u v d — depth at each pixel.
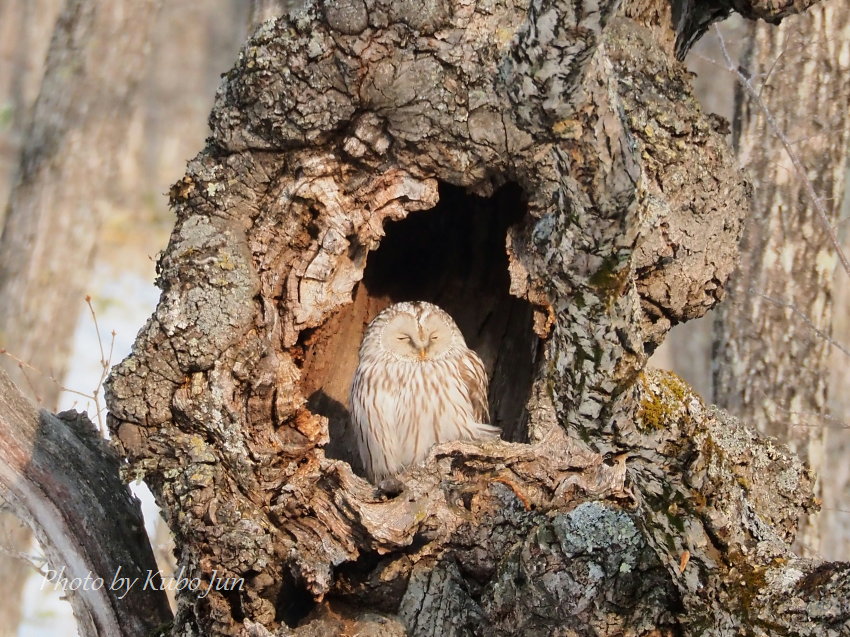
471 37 6.29
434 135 6.43
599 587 6.32
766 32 9.91
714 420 6.85
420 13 6.23
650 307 6.92
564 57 4.80
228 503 6.30
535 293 6.86
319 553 6.43
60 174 12.24
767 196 9.77
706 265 6.89
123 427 6.38
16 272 12.20
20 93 16.62
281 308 6.71
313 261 6.66
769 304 9.75
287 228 6.62
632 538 6.34
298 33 6.32
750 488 6.75
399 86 6.33
